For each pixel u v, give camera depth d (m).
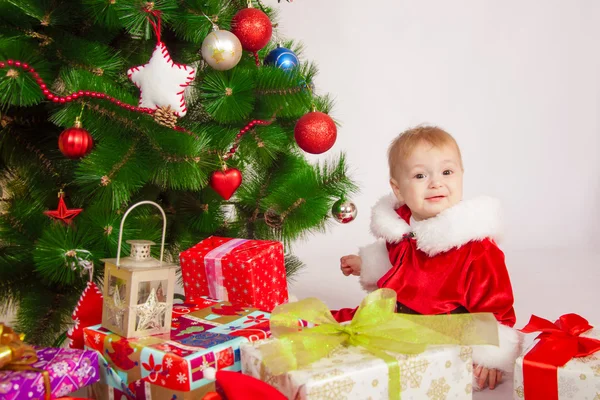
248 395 0.86
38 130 1.55
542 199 2.86
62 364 0.97
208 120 1.64
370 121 2.76
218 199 1.76
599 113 2.87
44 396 0.93
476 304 1.34
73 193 1.52
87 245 1.39
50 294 1.49
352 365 0.94
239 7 1.65
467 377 1.03
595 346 1.07
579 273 2.29
